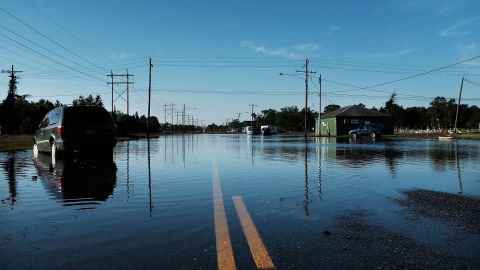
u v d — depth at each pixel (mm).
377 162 13812
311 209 6000
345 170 11273
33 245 4238
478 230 4785
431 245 4199
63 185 8414
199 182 8891
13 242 4348
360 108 77750
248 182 8867
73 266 3629
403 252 3977
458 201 6594
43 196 7098
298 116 134750
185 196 7109
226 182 8891
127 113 70250
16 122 79562
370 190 7742
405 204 6355
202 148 24672
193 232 4734
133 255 3914
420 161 14133
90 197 6996
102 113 15203
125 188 8023
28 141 32562
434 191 7602
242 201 6633
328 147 25094
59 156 15250
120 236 4566
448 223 5121
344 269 3527
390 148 23578
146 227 4961
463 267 3576
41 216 5551
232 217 5480
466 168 11703
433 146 25812
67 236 4570
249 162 14047
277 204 6379
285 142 35375
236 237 4508
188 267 3588
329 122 78625
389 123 75875
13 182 8836
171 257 3850
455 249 4070
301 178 9555
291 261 3727
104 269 3557
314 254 3918
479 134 56969
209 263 3684
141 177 9789
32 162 13914
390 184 8531
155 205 6305
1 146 24344
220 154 18609
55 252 4008
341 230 4793
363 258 3803
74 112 14797
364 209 5988
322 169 11578
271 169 11633
